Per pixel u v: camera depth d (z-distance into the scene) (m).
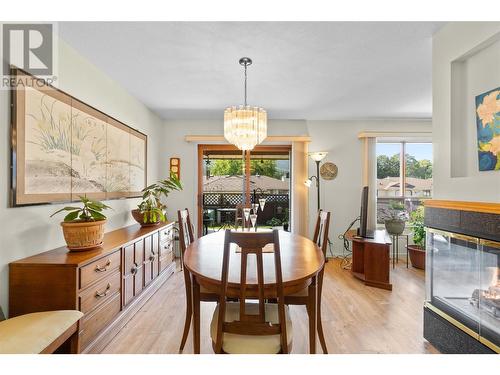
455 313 1.69
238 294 1.28
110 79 2.69
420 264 3.62
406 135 4.25
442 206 1.82
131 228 2.87
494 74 1.55
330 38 1.97
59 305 1.52
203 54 2.21
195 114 4.05
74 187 2.09
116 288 2.02
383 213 4.54
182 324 2.16
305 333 2.05
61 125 1.95
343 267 3.75
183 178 4.34
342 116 4.15
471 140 1.72
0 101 1.50
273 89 3.00
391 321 2.22
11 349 1.11
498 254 1.45
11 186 1.54
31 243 1.69
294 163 4.38
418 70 2.52
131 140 3.13
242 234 1.17
